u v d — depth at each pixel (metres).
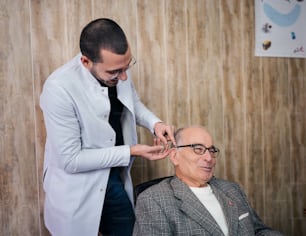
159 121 1.43
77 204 1.22
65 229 1.24
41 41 1.61
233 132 1.99
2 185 1.59
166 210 1.15
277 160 2.09
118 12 1.72
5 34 1.56
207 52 1.90
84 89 1.19
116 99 1.33
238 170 2.01
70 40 1.65
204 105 1.92
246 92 2.00
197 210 1.17
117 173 1.37
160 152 1.29
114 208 1.35
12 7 1.57
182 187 1.23
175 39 1.83
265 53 2.02
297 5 2.05
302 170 2.14
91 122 1.21
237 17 1.95
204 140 1.27
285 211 2.12
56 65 1.64
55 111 1.12
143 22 1.77
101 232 1.40
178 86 1.86
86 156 1.17
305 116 2.14
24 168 1.62
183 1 1.83
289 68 2.09
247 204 1.36
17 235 1.63
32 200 1.64
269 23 2.01
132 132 1.42
